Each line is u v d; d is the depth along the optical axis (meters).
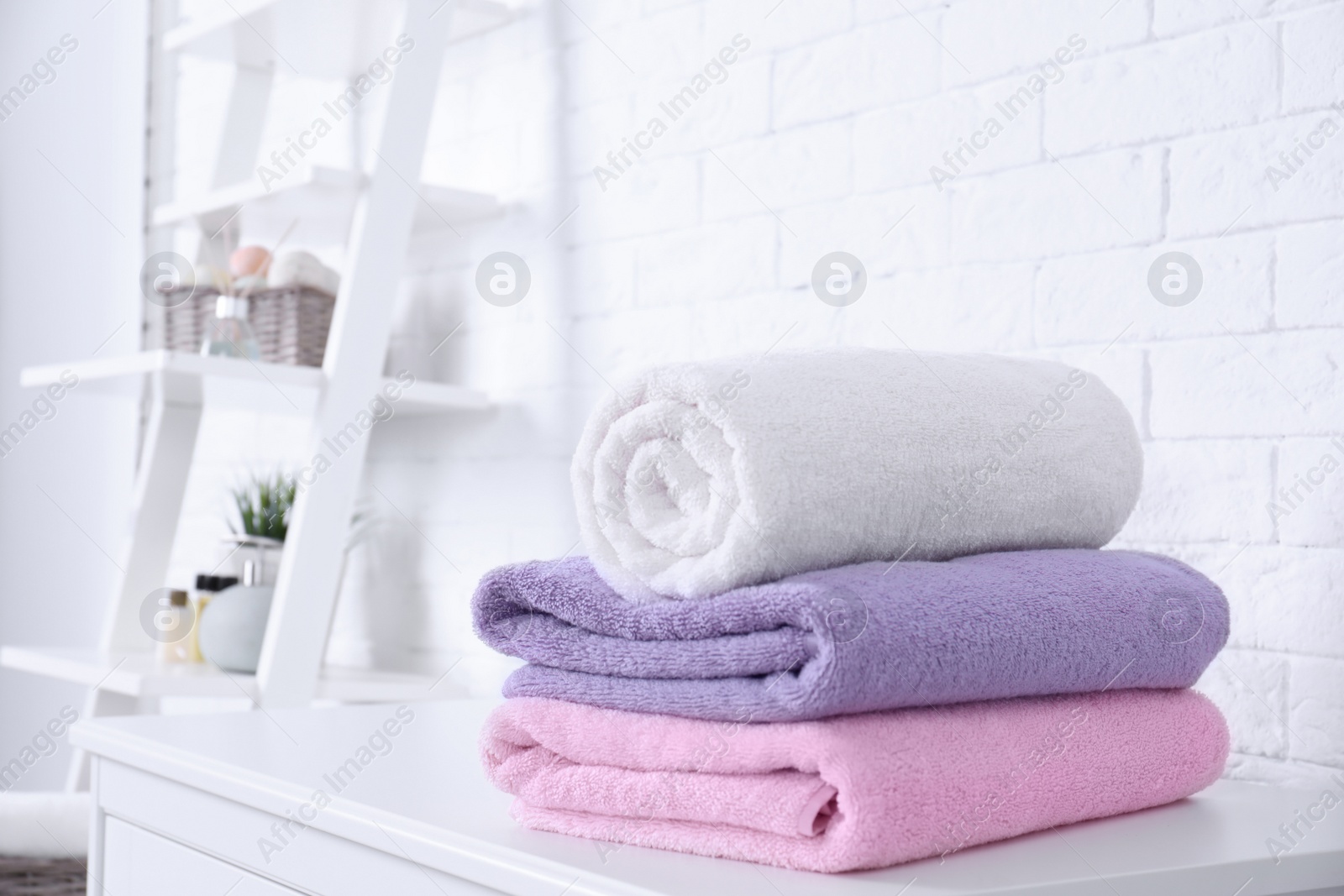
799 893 0.50
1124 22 0.88
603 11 1.26
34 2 2.00
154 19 1.89
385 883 0.62
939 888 0.51
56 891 1.06
